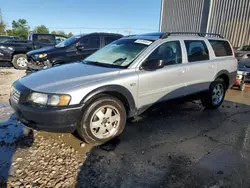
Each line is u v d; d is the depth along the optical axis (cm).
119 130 343
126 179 251
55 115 281
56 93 285
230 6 1470
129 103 346
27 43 1082
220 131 388
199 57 456
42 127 287
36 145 318
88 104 306
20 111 298
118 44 428
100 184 242
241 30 1423
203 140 352
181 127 399
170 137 358
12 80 759
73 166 272
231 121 438
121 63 366
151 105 379
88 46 759
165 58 394
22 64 1042
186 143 339
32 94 291
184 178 256
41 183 239
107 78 323
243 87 730
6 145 316
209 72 469
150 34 445
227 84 532
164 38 403
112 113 335
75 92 292
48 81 309
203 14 1659
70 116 289
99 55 422
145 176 257
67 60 718
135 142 337
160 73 375
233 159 298
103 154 301
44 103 285
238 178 258
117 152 307
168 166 278
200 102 559
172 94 405
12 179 244
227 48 534
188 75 424
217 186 243
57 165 272
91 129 313
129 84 337
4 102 510
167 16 1988
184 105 531
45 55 692
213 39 500
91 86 304
